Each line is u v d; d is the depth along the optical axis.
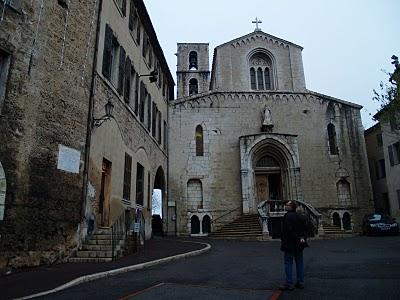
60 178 11.29
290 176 28.25
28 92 10.48
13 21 10.25
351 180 29.52
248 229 24.77
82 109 12.61
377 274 8.80
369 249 15.06
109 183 14.66
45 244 10.48
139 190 19.70
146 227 20.86
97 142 13.51
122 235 13.17
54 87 11.48
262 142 28.67
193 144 29.38
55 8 11.91
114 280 8.35
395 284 7.49
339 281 8.03
